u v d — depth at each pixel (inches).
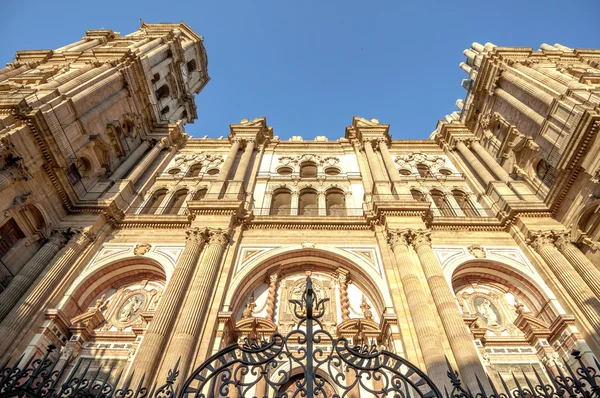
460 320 549.3
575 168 682.8
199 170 1102.4
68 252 686.5
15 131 638.5
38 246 702.5
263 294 707.4
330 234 782.5
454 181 1012.5
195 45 1712.6
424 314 552.4
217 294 627.2
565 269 637.3
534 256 698.8
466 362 484.1
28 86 816.9
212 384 289.9
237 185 901.2
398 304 595.8
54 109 749.3
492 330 654.5
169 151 1154.7
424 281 633.0
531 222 746.8
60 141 753.0
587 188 663.1
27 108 671.1
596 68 925.8
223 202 797.2
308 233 784.9
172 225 805.2
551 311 631.8
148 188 978.7
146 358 493.0
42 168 711.1
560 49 1106.7
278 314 664.4
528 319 629.9
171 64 1413.6
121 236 783.7
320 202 928.3
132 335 622.8
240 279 668.7
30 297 596.7
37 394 261.9
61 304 632.4
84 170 885.2
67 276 663.8
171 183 1007.6
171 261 708.0
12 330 549.3
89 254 721.6
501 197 835.4
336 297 697.0
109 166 959.6
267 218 804.0
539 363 593.6
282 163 1112.8
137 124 1119.0
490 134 1062.4
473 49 1318.9
